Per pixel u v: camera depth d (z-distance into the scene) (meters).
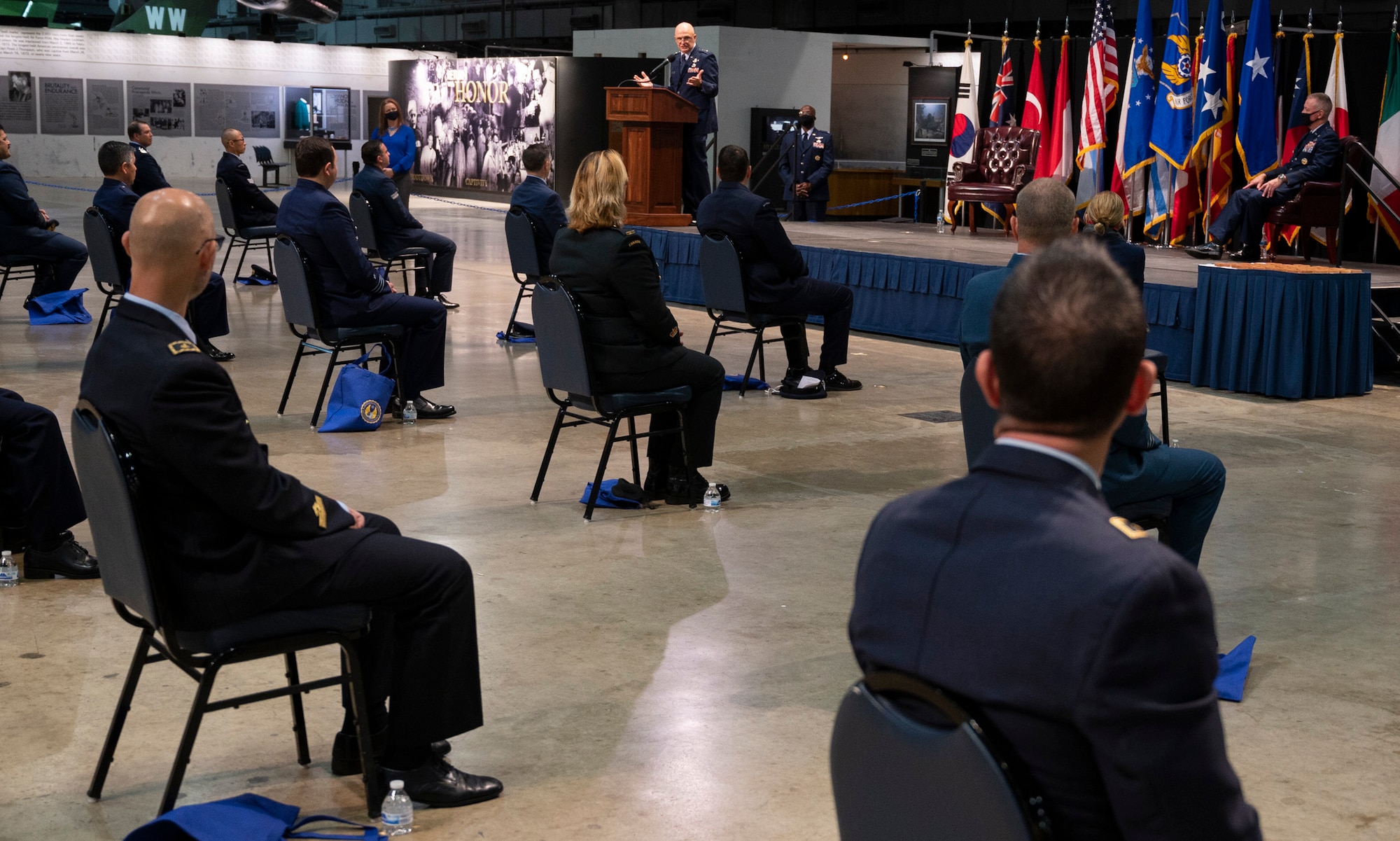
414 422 6.02
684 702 3.01
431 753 2.53
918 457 5.51
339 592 2.32
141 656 2.47
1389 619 3.65
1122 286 1.24
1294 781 2.67
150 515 2.22
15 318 8.86
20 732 2.79
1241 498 4.92
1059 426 1.24
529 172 8.02
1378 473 5.36
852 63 16.83
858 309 9.22
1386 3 15.33
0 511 3.88
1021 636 1.16
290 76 25.31
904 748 1.26
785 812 2.49
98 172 23.61
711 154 15.87
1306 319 6.82
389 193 9.21
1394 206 9.61
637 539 4.30
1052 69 12.78
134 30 24.05
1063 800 1.17
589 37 18.62
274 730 2.84
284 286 5.82
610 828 2.42
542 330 4.56
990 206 11.65
